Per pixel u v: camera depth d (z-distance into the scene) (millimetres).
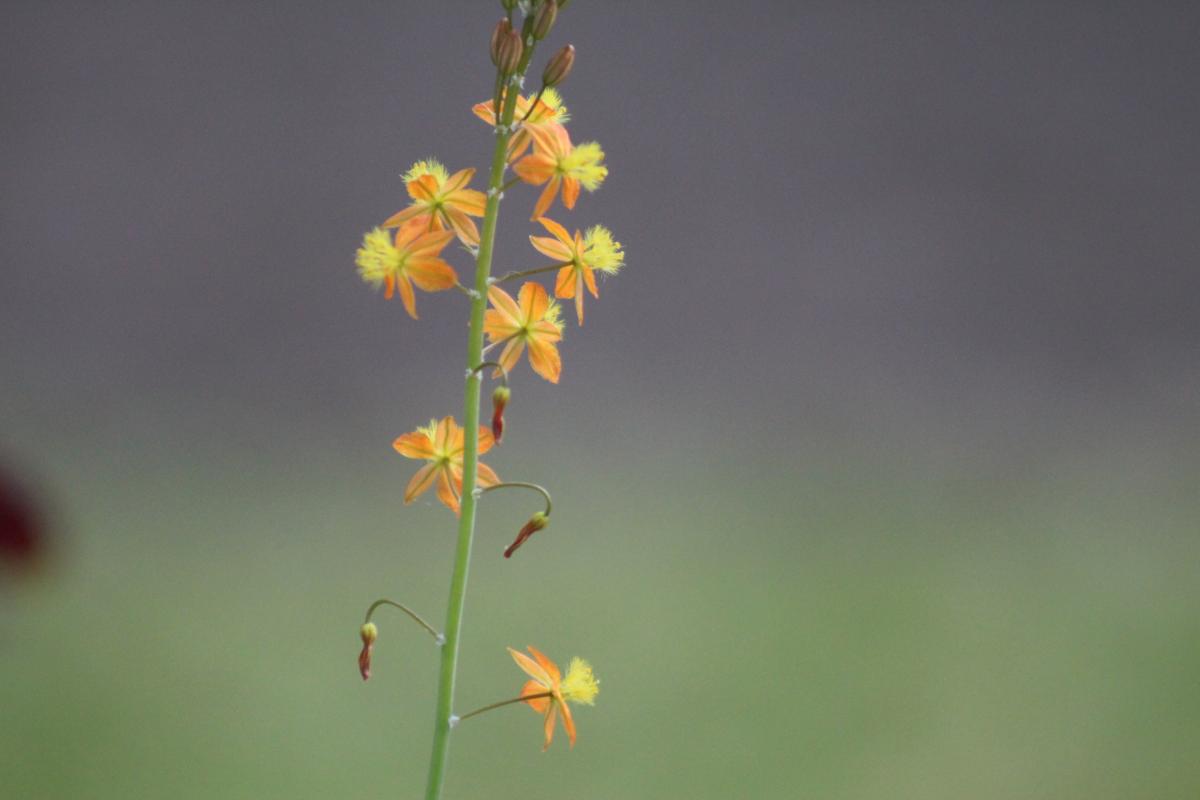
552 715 1062
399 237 1060
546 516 1052
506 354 1060
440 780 1048
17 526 1013
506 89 1054
